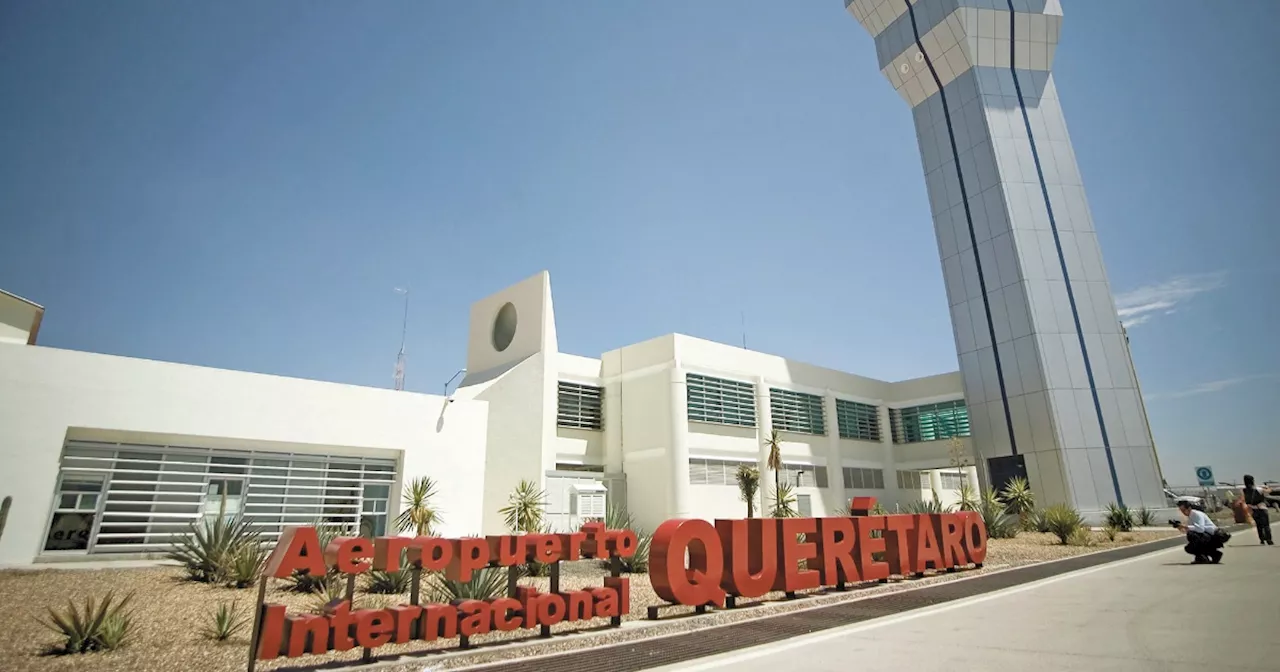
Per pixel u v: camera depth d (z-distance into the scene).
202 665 8.46
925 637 8.77
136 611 11.92
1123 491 36.84
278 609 8.15
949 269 45.06
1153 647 7.35
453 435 25.59
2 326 24.19
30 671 8.12
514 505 28.22
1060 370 39.06
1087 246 41.88
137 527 18.86
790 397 41.44
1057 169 43.47
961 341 43.81
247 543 16.34
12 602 12.48
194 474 20.12
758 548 13.02
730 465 36.56
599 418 38.12
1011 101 44.59
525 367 32.03
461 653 8.95
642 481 34.84
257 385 21.42
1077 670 6.55
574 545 10.70
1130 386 39.06
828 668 7.23
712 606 12.63
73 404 18.20
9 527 16.78
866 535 15.27
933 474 50.16
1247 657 6.70
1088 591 12.32
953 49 45.28
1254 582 11.95
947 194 45.72
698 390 36.09
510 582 10.36
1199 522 15.65
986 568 17.81
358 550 9.21
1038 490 38.47
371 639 8.64
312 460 22.44
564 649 9.16
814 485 40.78
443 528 24.44
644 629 10.39
